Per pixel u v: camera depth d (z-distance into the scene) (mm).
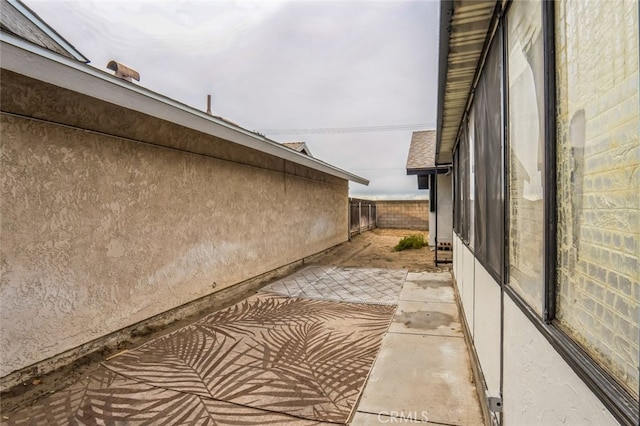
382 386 2650
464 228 3986
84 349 3342
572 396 899
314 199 9461
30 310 2914
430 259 9188
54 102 3104
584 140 879
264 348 3498
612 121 748
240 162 5941
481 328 2508
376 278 6902
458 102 3334
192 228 4801
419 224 18078
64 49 5918
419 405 2383
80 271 3324
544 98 1083
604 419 736
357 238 14109
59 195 3145
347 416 2293
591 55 836
